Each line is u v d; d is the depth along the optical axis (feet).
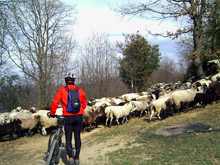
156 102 30.71
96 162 16.98
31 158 20.88
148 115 35.58
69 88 15.44
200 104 32.89
